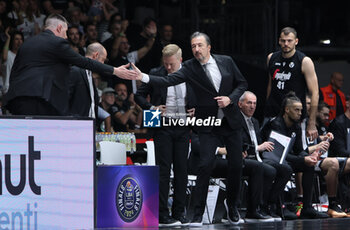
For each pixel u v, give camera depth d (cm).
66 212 1368
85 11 2752
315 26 3331
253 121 1827
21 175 1308
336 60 3042
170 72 1641
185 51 2684
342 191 1948
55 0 2739
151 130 1828
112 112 2106
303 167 1839
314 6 3369
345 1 3453
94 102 1738
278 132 1828
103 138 1784
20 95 1442
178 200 1627
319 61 2889
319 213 1844
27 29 2556
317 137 1905
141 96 1684
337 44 3228
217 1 2978
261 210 1761
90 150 1411
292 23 3231
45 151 1344
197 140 1742
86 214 1400
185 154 1639
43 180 1338
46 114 1460
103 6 2748
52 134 1353
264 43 2920
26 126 1319
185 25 2984
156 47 2594
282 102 1856
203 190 1596
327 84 2667
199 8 2978
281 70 1880
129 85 2217
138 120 2112
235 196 1633
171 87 1639
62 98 1479
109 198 1451
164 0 3009
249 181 1727
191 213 1734
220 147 1728
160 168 1628
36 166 1330
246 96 1784
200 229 1505
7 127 1295
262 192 1748
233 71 1625
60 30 1509
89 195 1406
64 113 1481
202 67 1599
